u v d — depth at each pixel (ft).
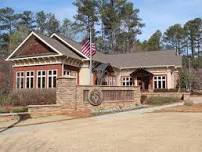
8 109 66.44
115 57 165.07
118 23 257.75
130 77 152.46
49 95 83.05
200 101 116.06
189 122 53.57
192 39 342.64
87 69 121.39
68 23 242.78
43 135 42.57
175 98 119.03
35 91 88.94
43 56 111.45
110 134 42.04
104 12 255.09
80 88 75.20
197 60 315.78
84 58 120.16
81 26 248.93
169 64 145.28
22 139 39.52
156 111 76.95
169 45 350.84
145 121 56.49
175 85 149.28
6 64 157.99
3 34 252.42
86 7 250.57
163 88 143.84
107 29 258.78
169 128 46.52
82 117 66.90
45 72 112.57
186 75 186.50
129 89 94.02
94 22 251.39
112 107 85.76
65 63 111.65
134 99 96.22
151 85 146.00
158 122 54.44
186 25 346.33
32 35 117.80
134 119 60.49
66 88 71.97
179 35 346.13
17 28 245.45
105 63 134.00
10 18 258.37
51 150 32.71
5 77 155.53
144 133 42.22
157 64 147.95
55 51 111.04
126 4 263.29
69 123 56.70
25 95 84.28
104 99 83.56
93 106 79.25
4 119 59.06
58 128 49.90
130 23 265.34
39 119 62.75
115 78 150.71
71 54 116.47
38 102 81.82
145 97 113.70
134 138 38.47
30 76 115.65
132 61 156.97
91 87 78.89
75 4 254.68
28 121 59.52
